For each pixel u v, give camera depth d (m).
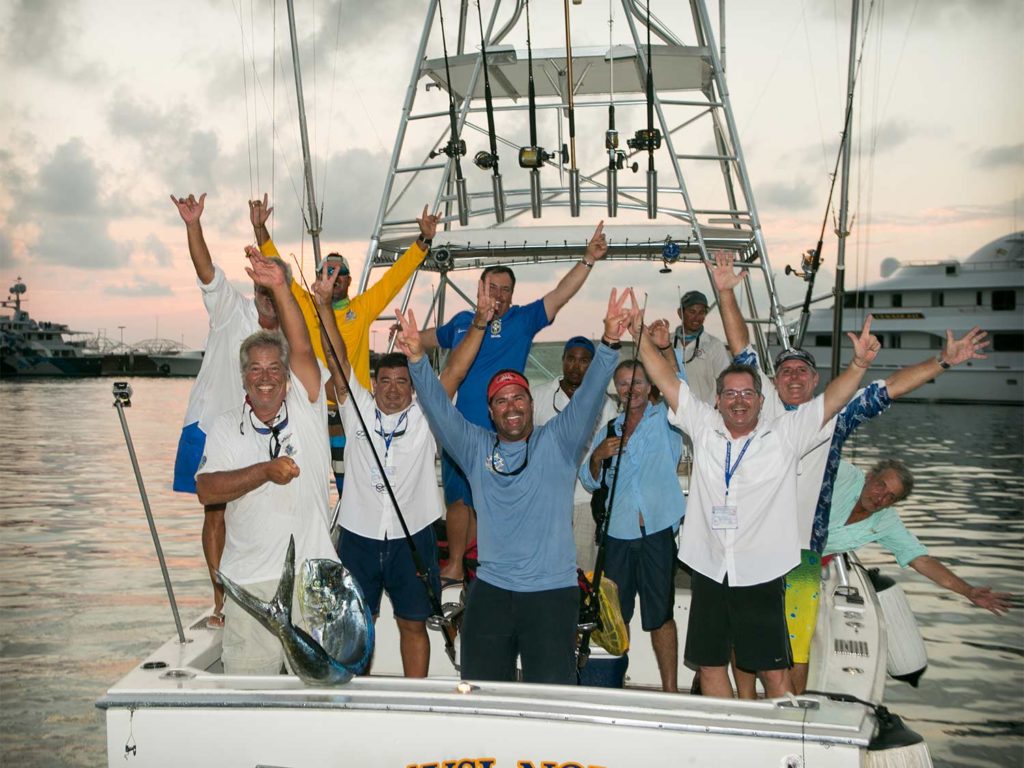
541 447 3.38
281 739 2.70
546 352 6.21
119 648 7.18
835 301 5.34
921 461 19.92
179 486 4.17
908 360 40.12
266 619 2.77
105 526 12.20
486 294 4.13
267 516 3.24
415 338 3.41
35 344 75.50
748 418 3.35
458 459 3.49
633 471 4.15
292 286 4.37
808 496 3.73
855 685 3.12
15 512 13.23
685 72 6.14
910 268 40.28
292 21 5.43
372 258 5.84
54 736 5.61
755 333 6.38
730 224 5.86
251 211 4.83
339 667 2.76
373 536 3.85
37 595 8.70
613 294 3.32
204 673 2.92
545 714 2.61
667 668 4.20
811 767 2.51
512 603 3.34
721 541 3.37
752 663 3.34
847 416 3.67
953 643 7.26
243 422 3.28
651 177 5.33
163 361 76.62
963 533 11.63
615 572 4.17
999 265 39.00
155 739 2.75
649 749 2.57
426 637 3.95
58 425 29.06
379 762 2.67
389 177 5.90
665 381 3.54
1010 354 39.41
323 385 3.44
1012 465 19.12
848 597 4.04
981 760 5.29
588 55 5.78
